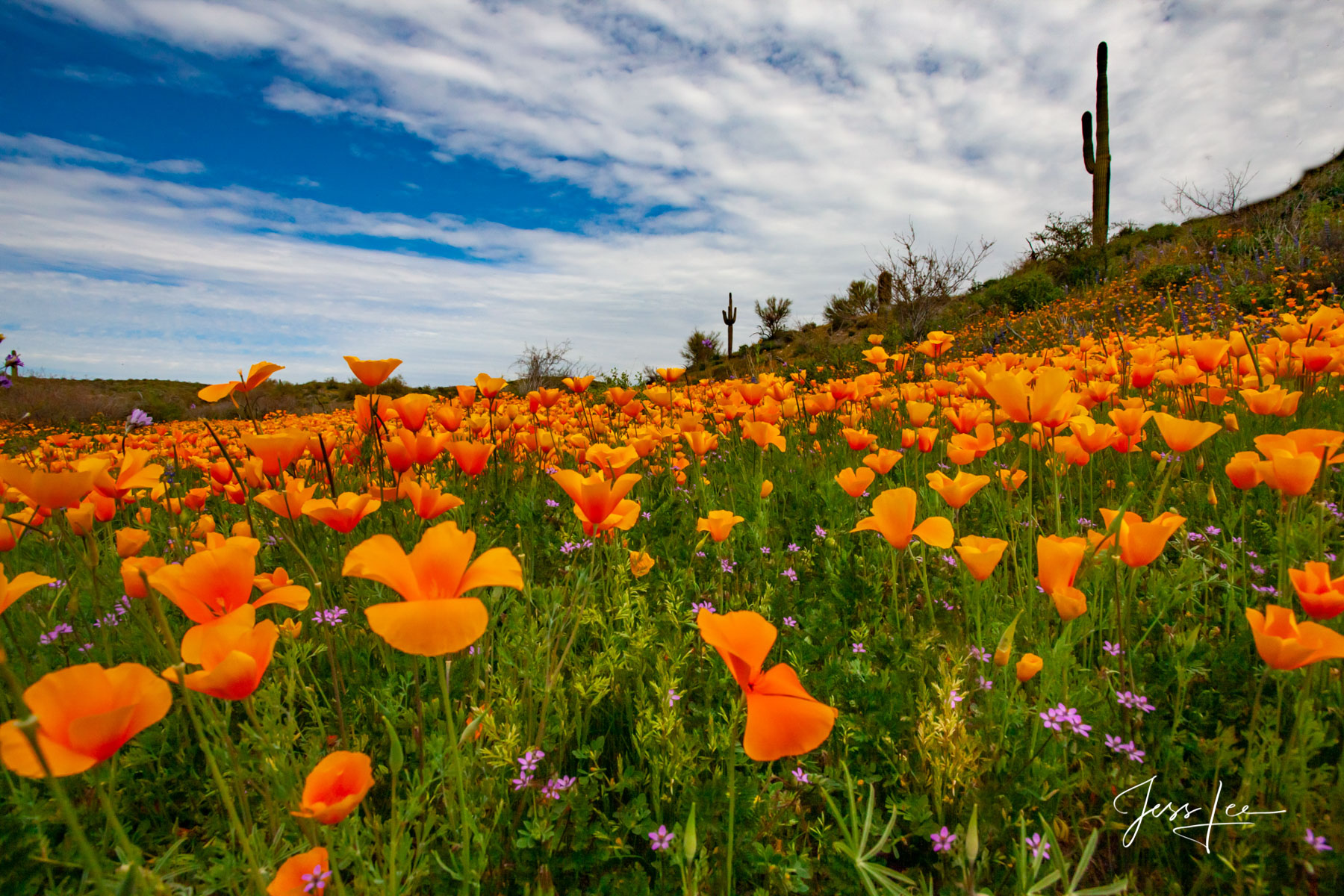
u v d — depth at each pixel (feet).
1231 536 7.91
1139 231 83.92
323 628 6.02
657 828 4.50
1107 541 5.99
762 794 4.68
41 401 46.01
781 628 7.06
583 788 4.74
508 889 4.26
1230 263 47.26
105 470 5.63
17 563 8.16
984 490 10.40
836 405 15.20
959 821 4.37
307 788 2.97
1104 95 77.30
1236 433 11.00
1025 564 6.99
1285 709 5.23
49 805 4.56
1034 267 77.92
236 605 3.65
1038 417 7.30
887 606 7.28
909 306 59.77
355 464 10.43
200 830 4.75
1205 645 5.65
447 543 3.27
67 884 4.15
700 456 11.03
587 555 8.24
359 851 3.71
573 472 5.37
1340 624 6.01
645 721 5.03
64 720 2.56
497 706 5.24
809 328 71.31
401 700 5.49
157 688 2.72
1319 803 4.25
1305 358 10.65
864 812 4.75
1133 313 44.70
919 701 5.32
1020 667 4.70
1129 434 7.81
